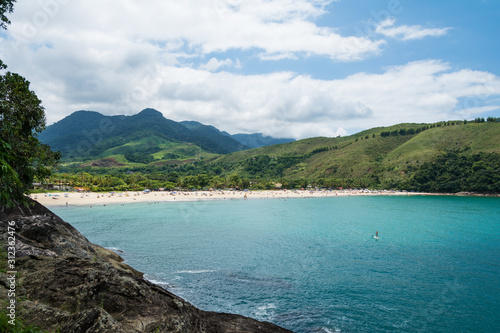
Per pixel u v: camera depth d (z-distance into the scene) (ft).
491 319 83.51
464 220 280.31
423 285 108.58
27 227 70.13
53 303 32.09
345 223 258.57
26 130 66.80
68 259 44.96
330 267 128.67
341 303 92.22
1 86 57.57
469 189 628.69
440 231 219.41
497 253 155.22
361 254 151.43
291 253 151.23
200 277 111.86
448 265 133.49
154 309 33.22
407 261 139.33
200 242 171.83
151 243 165.68
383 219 286.46
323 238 190.70
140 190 561.43
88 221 238.89
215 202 457.68
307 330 75.97
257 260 137.08
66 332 22.84
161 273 114.73
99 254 96.27
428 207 407.85
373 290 103.19
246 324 42.11
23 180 71.31
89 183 515.91
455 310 88.69
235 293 98.12
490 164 623.77
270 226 237.25
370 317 83.56
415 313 86.28
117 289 35.06
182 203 421.59
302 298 95.35
